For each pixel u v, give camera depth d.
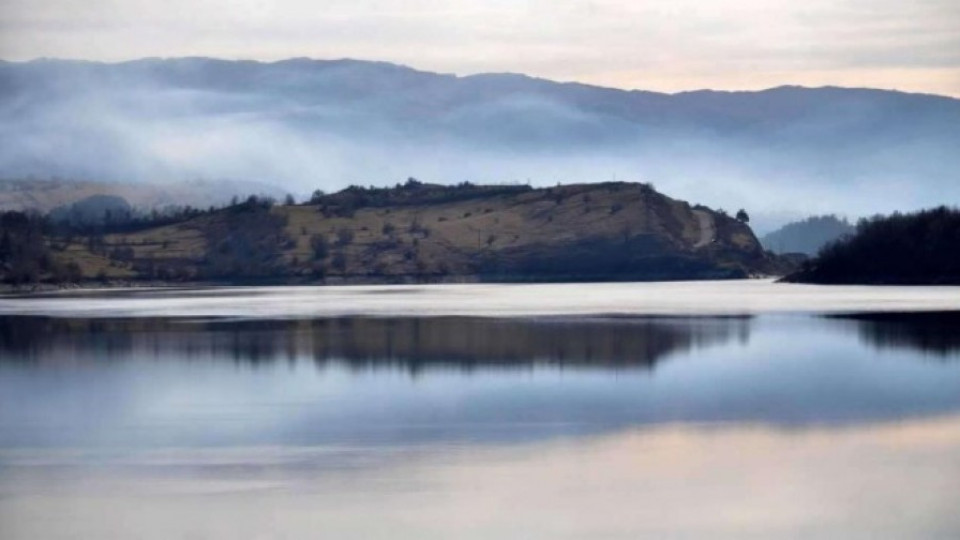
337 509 44.16
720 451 53.25
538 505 44.47
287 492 46.50
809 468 49.69
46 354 93.75
